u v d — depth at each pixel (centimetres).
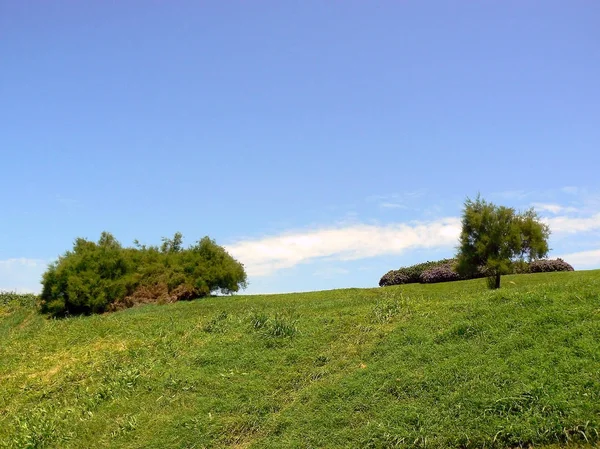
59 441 941
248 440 843
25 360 1443
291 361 1058
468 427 731
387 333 1088
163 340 1334
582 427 678
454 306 1177
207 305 2044
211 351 1163
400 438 744
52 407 1085
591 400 711
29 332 1817
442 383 838
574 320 929
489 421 730
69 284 2158
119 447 875
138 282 2306
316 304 1666
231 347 1163
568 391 736
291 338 1164
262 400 930
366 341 1080
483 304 1136
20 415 1071
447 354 924
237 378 1029
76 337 1576
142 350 1290
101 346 1443
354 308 1368
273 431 842
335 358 1035
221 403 945
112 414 993
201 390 1005
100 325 1673
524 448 686
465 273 1919
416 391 838
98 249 2325
